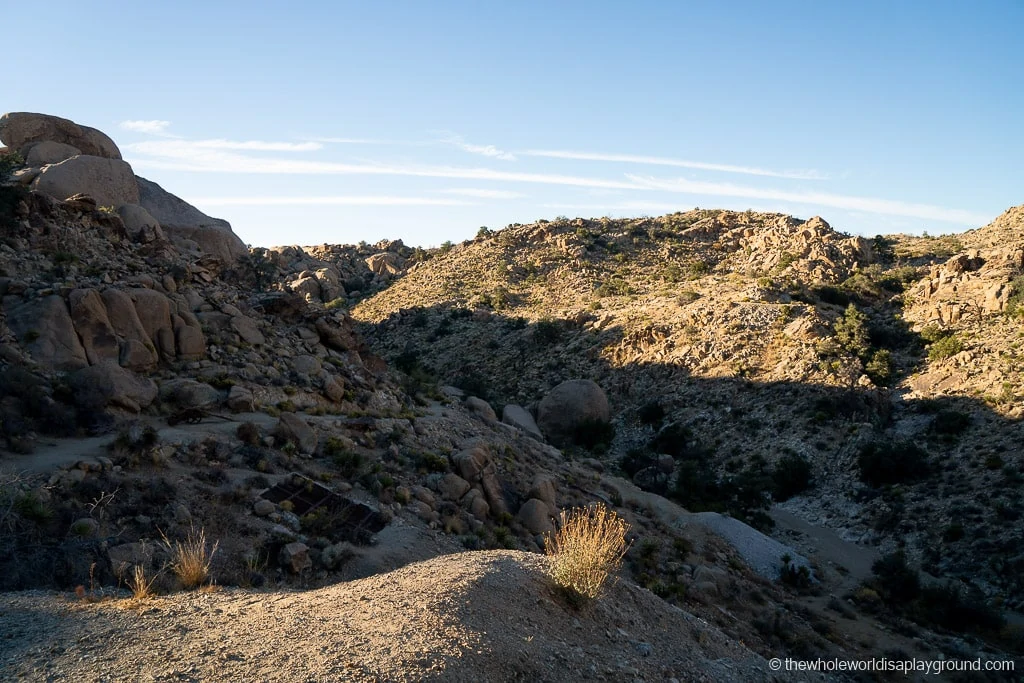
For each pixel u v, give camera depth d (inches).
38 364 936.3
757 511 1654.8
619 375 2775.6
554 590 497.7
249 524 674.8
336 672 317.7
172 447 786.8
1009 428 1736.0
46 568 508.4
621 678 415.2
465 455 1026.7
